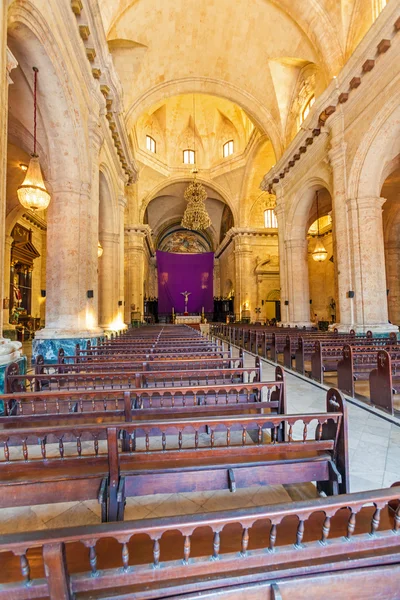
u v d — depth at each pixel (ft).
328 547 4.52
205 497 8.48
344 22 32.35
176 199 98.58
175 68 46.21
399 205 46.75
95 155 26.96
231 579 4.18
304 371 24.61
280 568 4.36
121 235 42.42
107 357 17.44
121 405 12.49
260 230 80.79
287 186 48.52
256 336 33.91
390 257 49.60
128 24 36.24
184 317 91.45
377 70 27.81
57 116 22.39
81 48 22.98
